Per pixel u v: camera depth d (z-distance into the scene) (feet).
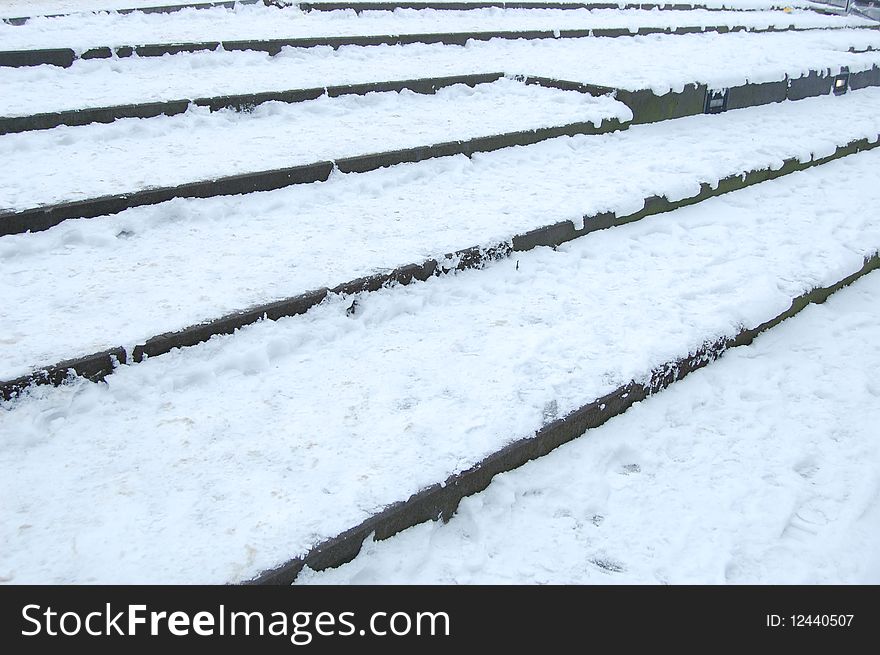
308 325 11.69
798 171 21.15
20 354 9.73
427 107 21.47
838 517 9.80
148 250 13.00
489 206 15.78
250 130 18.26
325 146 17.08
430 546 8.82
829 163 22.16
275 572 7.63
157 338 10.36
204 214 14.24
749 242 16.29
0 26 23.56
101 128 16.85
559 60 26.66
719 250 15.80
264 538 7.94
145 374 10.19
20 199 13.03
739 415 11.75
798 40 34.37
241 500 8.41
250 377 10.64
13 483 8.39
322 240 13.74
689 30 35.60
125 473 8.67
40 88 18.57
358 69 23.40
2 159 15.10
